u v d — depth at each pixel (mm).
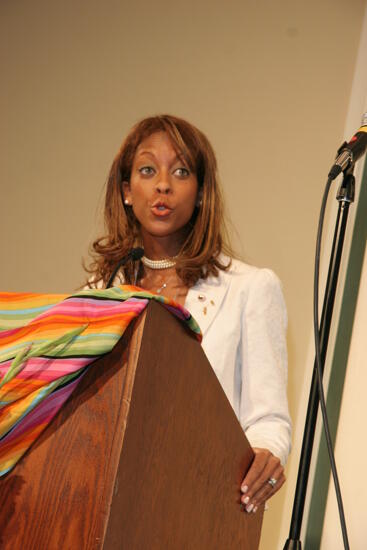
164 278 3164
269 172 5410
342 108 5371
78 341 1584
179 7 5969
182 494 1812
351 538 3416
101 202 5918
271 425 2855
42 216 6043
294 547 3402
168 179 3074
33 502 1547
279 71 5555
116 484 1502
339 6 5488
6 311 1689
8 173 6180
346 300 4195
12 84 6332
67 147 6113
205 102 5695
